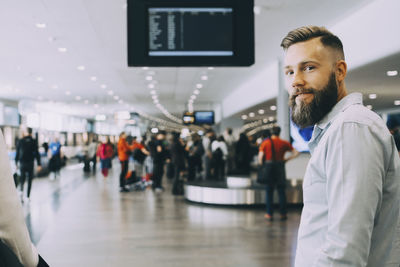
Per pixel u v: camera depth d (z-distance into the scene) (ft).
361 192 2.91
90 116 108.58
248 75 42.50
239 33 14.52
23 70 39.65
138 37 14.29
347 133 3.09
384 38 18.95
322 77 3.55
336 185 3.04
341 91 3.68
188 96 62.75
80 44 28.76
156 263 13.70
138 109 86.17
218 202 26.91
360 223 2.88
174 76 43.04
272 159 21.26
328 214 3.17
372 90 33.94
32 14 21.88
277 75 35.06
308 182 3.51
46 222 21.22
